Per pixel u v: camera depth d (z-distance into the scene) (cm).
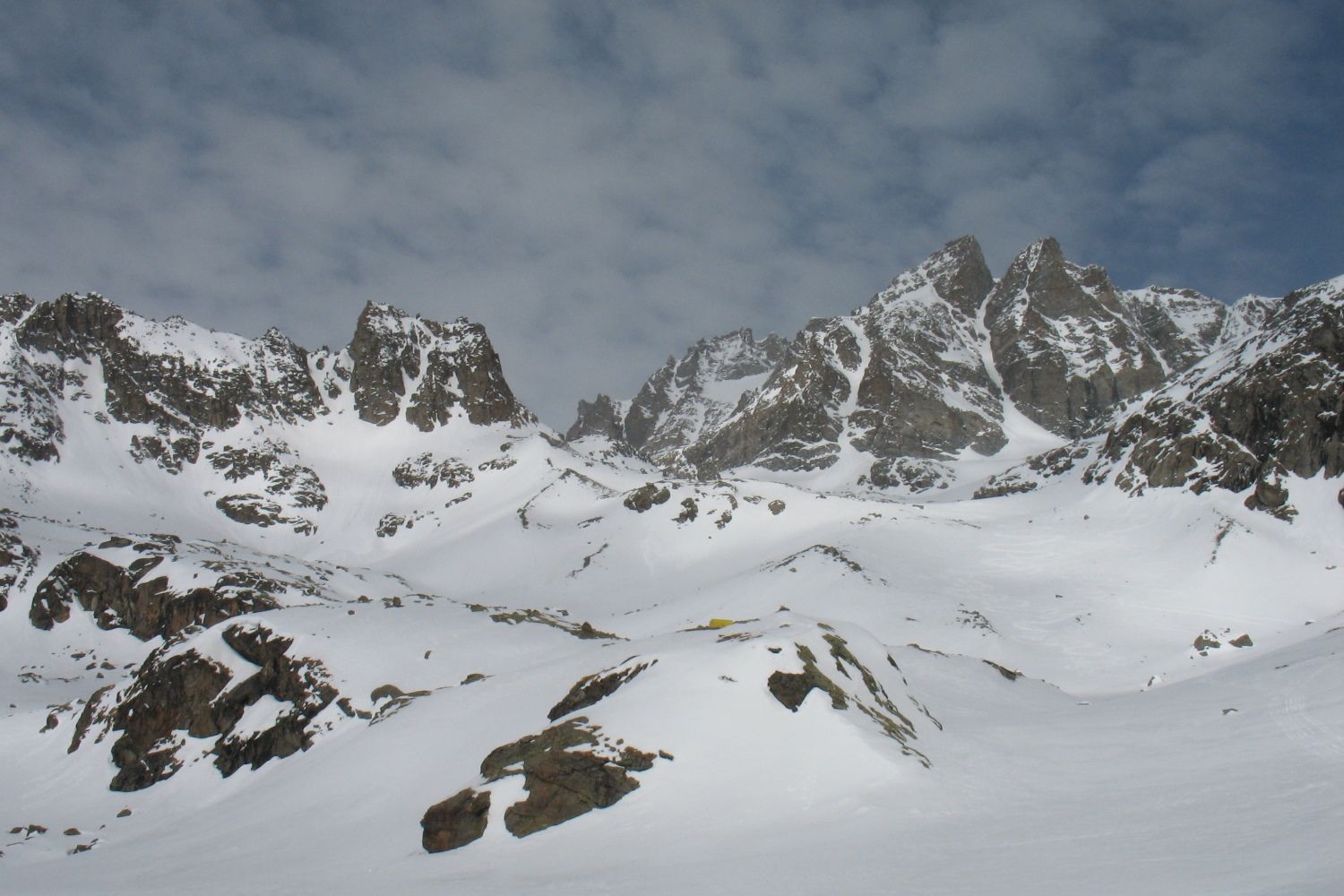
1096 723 4241
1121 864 2142
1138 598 10262
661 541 16088
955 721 4269
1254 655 8025
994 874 2178
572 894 2444
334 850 3478
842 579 10825
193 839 4200
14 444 17262
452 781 3788
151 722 6050
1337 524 10994
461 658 5859
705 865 2570
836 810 2872
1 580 10788
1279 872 1881
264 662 6044
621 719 3444
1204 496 12456
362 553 18288
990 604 10425
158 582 10356
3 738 6744
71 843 4750
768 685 3494
